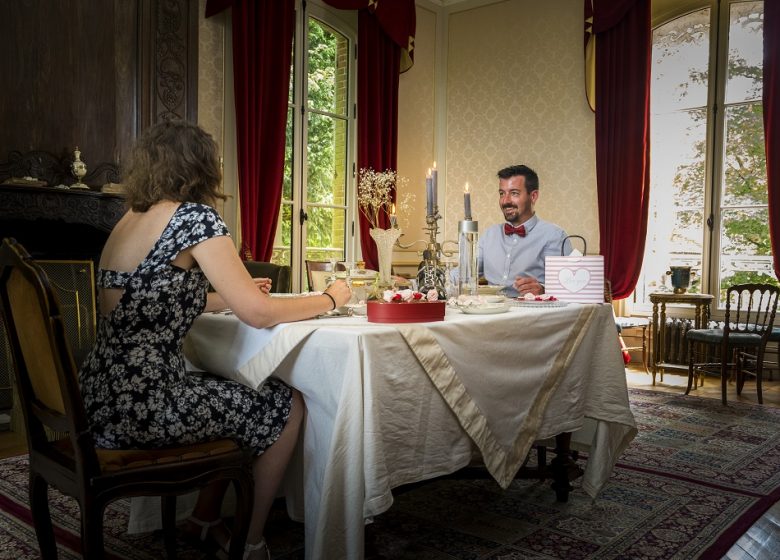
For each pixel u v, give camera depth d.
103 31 4.28
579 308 2.50
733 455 3.34
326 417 1.73
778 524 2.40
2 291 1.68
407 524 2.38
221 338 2.01
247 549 1.84
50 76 4.02
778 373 5.72
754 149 5.87
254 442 1.78
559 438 2.62
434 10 7.29
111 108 4.31
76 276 3.99
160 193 1.71
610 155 6.16
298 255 6.03
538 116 6.74
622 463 3.19
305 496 1.80
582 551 2.16
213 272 1.66
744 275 5.95
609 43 6.14
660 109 6.30
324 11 6.21
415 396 1.81
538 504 2.61
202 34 5.18
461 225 2.47
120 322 1.64
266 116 5.44
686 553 2.15
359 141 6.32
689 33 6.14
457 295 2.61
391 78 6.52
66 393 1.44
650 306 6.39
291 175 5.98
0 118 3.80
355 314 2.13
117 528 2.36
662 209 6.32
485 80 7.11
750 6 5.85
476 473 2.46
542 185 6.73
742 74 5.91
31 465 1.72
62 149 4.07
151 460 1.56
